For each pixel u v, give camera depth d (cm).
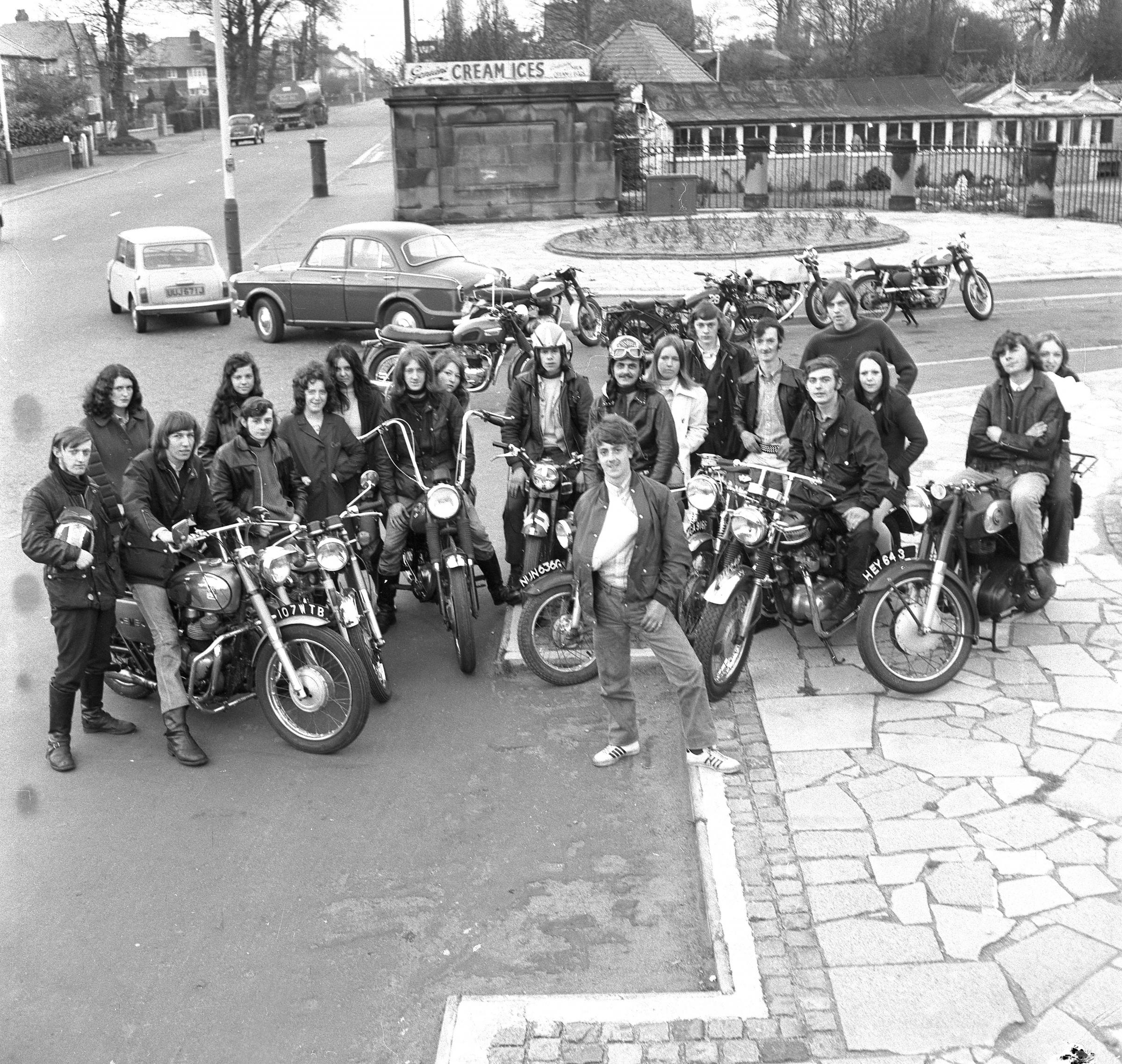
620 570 600
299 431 758
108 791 628
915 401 1354
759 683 695
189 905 529
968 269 1856
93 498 650
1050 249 2475
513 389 799
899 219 3045
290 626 650
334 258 1794
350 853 564
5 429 1346
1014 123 4872
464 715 698
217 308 1975
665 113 4262
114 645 725
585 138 3075
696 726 600
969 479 699
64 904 532
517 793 612
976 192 3531
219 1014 462
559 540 755
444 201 3073
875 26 6725
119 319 2072
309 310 1809
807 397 717
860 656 723
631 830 577
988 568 725
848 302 786
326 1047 443
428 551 781
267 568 635
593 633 623
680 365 793
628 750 641
